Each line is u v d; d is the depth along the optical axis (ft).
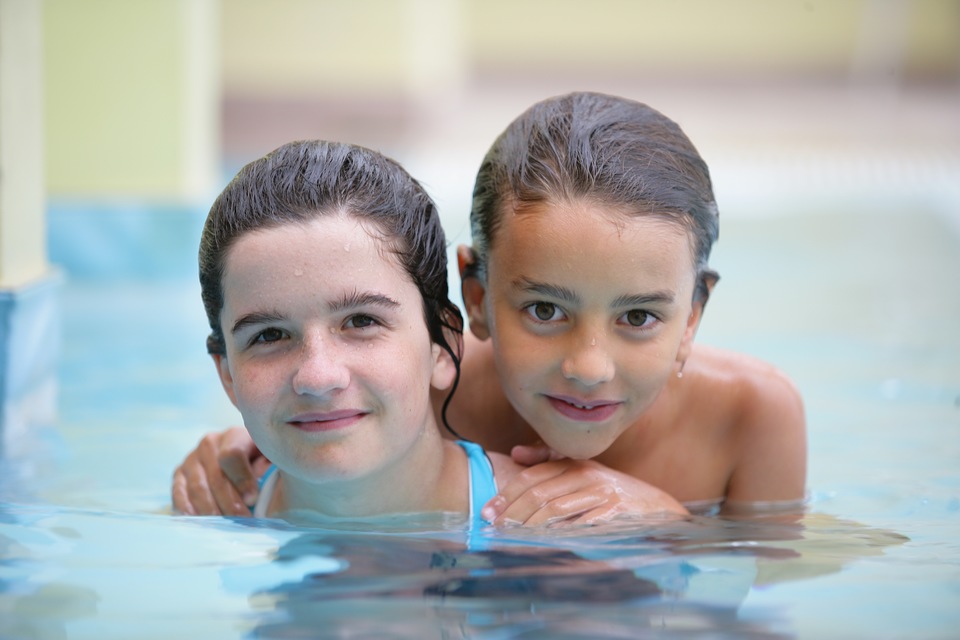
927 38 41.86
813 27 42.32
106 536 4.98
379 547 4.86
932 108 35.86
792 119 34.24
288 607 4.04
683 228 5.43
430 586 4.27
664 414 6.57
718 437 6.63
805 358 11.09
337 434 5.04
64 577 4.37
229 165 24.79
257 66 31.58
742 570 4.54
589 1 43.09
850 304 13.79
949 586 4.33
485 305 5.83
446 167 25.27
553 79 42.75
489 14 43.32
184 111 15.75
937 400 9.45
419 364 5.31
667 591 4.23
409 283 5.29
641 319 5.39
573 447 5.66
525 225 5.37
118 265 14.94
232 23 31.40
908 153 28.09
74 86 15.55
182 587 4.26
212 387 9.93
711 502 6.62
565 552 4.81
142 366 10.68
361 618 3.93
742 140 30.81
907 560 4.74
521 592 4.21
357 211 5.18
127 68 15.61
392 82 31.76
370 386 5.05
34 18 9.37
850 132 31.78
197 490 6.21
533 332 5.43
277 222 5.06
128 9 15.49
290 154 5.43
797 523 5.71
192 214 14.94
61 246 14.76
